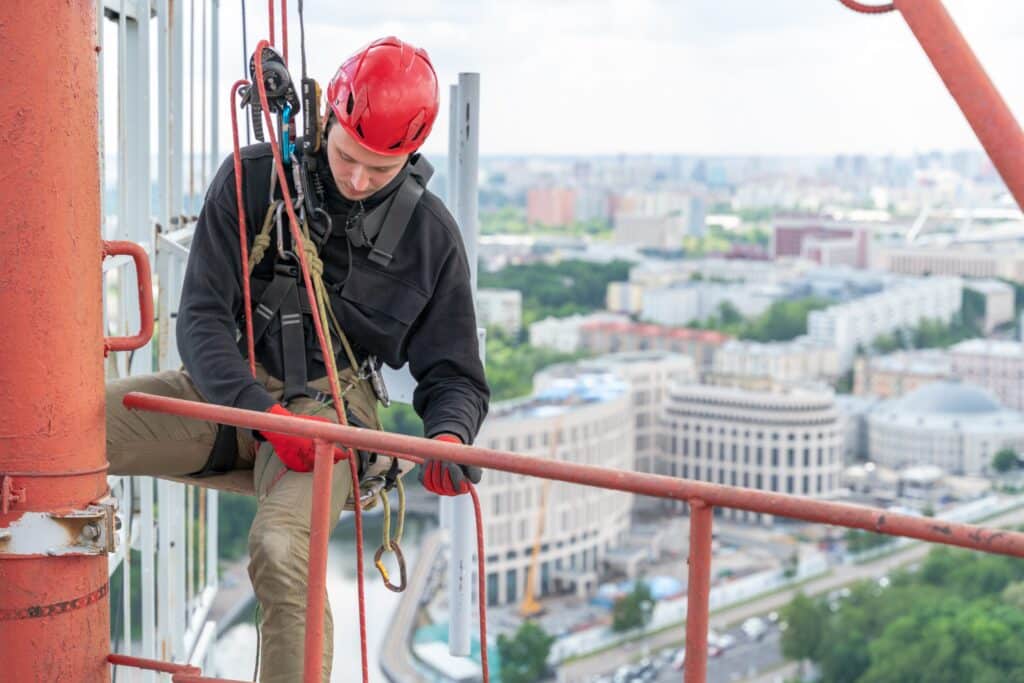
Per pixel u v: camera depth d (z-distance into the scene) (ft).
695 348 466.29
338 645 238.48
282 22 8.65
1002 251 569.23
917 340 481.46
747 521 351.46
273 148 8.10
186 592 22.59
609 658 271.08
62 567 6.81
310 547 6.77
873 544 323.78
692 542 5.82
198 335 8.25
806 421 373.61
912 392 426.51
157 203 18.65
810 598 291.79
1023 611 262.26
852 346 467.11
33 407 6.62
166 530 19.80
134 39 17.12
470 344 9.06
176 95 19.06
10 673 6.81
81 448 6.82
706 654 5.81
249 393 7.96
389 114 7.97
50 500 6.71
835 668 274.57
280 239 8.49
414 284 8.82
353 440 6.66
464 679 262.06
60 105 6.48
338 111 8.10
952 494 359.05
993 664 253.44
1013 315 501.15
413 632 279.69
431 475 7.79
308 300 8.63
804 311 483.92
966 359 453.58
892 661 265.95
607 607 291.79
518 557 303.07
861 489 369.71
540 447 326.44
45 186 6.48
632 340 467.11
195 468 8.73
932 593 281.54
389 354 8.92
